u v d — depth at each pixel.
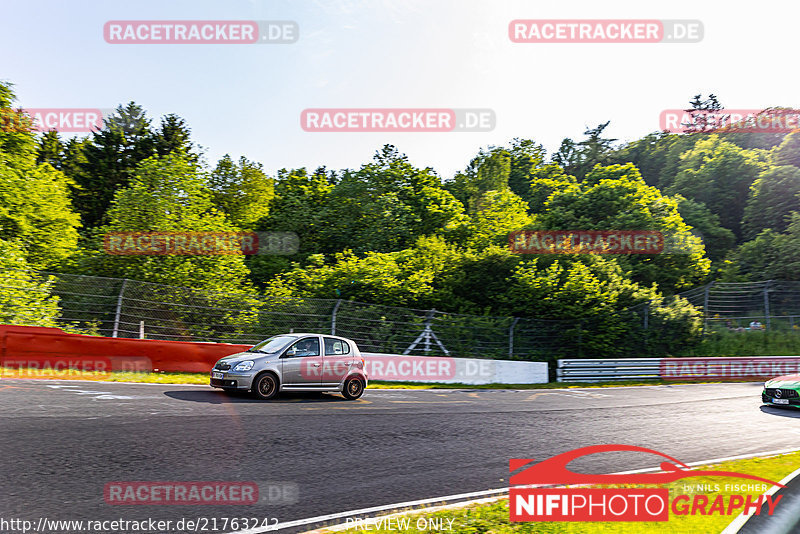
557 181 65.31
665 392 17.08
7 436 6.93
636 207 33.69
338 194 35.62
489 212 35.75
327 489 6.07
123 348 13.45
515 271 23.14
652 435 10.15
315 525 5.02
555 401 14.25
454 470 7.22
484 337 20.36
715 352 23.80
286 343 11.68
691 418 12.24
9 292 13.90
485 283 23.45
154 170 23.20
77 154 46.41
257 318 16.73
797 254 31.72
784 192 40.72
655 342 23.08
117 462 6.33
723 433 10.70
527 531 5.23
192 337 15.80
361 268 20.95
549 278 22.38
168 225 22.06
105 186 42.47
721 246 43.66
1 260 15.93
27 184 23.16
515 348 20.83
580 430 10.28
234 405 10.17
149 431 7.76
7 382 10.65
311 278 21.03
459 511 5.64
